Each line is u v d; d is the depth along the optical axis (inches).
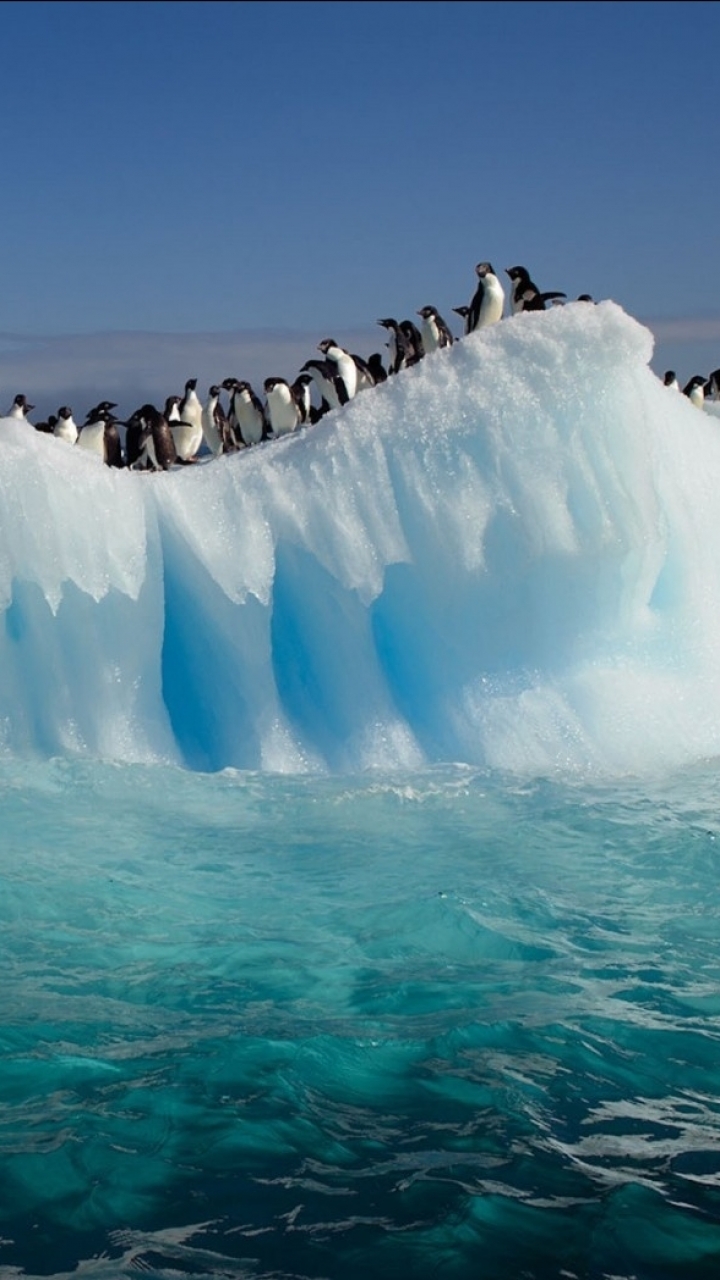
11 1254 153.2
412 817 323.0
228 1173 169.9
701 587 402.3
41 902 264.1
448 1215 160.2
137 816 322.0
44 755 369.1
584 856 291.7
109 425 674.2
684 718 382.0
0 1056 200.7
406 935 248.8
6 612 371.2
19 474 361.7
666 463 406.9
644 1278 148.9
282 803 334.6
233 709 381.7
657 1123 181.9
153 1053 201.9
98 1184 167.0
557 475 369.7
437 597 376.2
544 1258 152.3
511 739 375.6
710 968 233.1
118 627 374.6
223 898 268.8
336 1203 163.0
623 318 373.4
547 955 238.8
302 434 394.9
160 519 376.5
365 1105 186.9
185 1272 149.9
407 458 375.2
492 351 377.7
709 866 283.7
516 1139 177.5
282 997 222.7
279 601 384.5
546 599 376.8
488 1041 205.6
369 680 382.3
